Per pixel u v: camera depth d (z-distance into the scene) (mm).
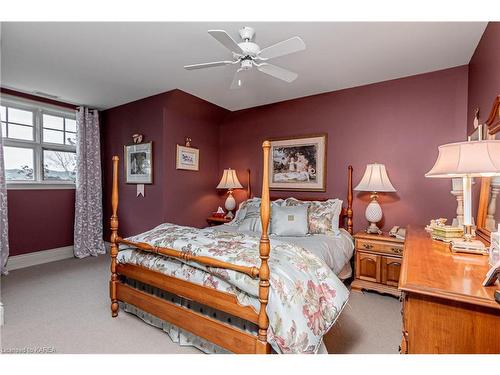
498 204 1594
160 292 2080
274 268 1603
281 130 4008
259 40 2266
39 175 3900
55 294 2760
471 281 1063
